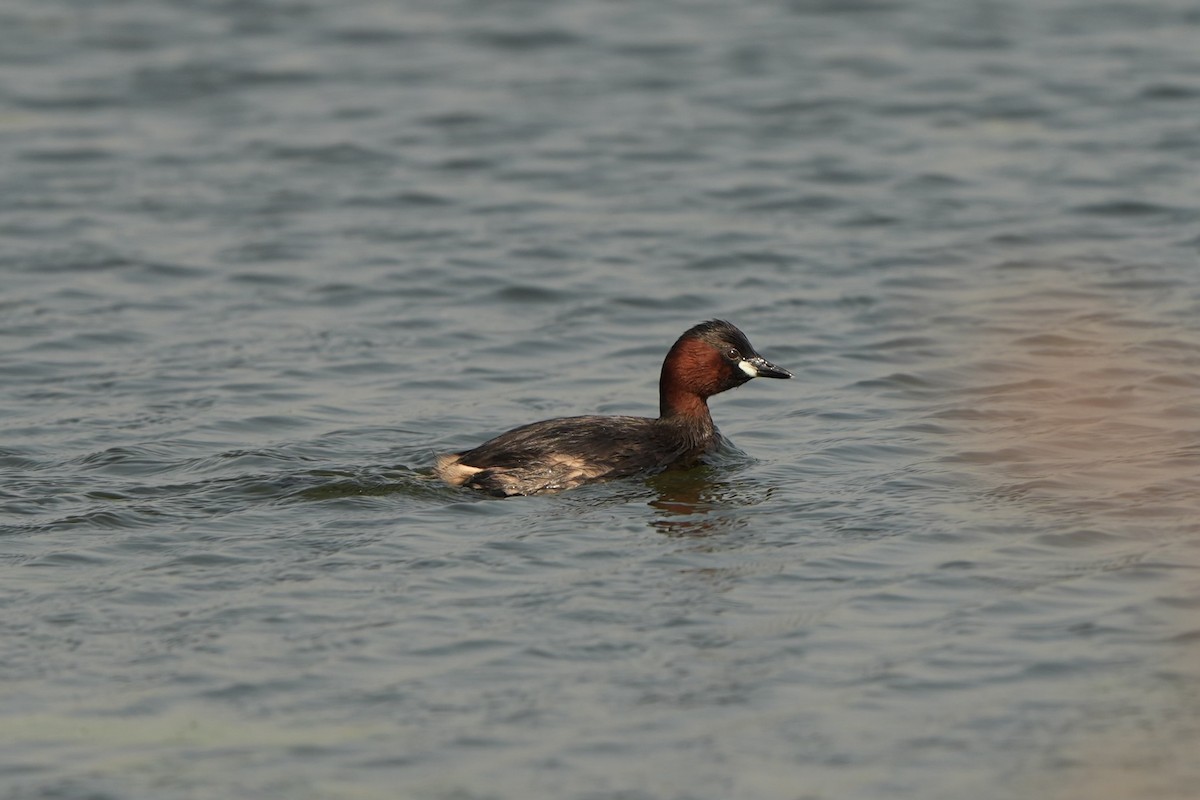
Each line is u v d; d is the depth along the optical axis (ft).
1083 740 34.47
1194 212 78.48
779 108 95.55
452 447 53.42
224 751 34.63
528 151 89.51
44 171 85.92
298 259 74.54
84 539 45.14
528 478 49.26
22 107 95.40
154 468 51.03
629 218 79.77
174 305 68.95
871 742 34.68
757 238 76.89
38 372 61.16
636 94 98.53
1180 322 64.44
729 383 52.65
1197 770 33.22
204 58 104.58
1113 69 100.27
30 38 107.76
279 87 99.86
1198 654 37.76
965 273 71.82
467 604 41.09
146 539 45.14
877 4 114.93
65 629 39.86
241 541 44.98
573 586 42.09
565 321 67.46
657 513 47.32
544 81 100.89
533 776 33.63
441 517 46.91
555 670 37.81
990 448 52.16
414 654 38.55
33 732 35.42
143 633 39.70
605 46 107.34
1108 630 39.11
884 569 42.98
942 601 40.98
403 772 33.81
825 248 75.51
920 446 52.75
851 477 50.16
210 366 61.93
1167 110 93.20
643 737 34.99
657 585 42.16
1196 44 104.42
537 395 59.31
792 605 40.91
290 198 82.69
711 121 93.66
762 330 65.82
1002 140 89.56
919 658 38.09
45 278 71.72
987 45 105.81
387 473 50.14
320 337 65.41
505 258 74.49
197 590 41.96
